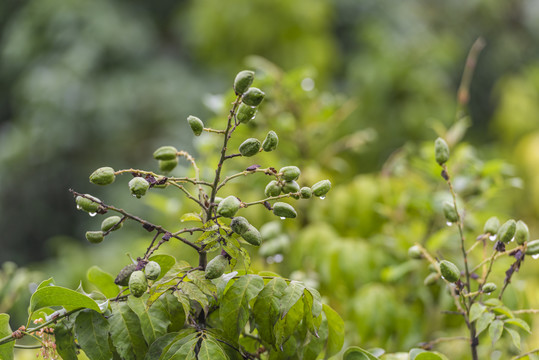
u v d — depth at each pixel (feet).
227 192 5.61
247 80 4.10
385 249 5.41
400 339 5.18
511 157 13.99
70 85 15.85
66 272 11.14
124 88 16.12
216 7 15.20
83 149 16.19
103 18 16.40
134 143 16.14
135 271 4.08
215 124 5.80
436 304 5.27
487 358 5.03
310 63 15.06
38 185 16.42
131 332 4.17
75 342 4.25
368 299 5.19
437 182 5.65
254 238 4.14
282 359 4.28
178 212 5.94
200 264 4.22
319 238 5.42
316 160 6.53
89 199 4.12
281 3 15.07
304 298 4.19
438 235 5.19
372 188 5.82
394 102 13.33
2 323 4.19
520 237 4.34
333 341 4.32
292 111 6.04
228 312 4.14
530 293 5.38
